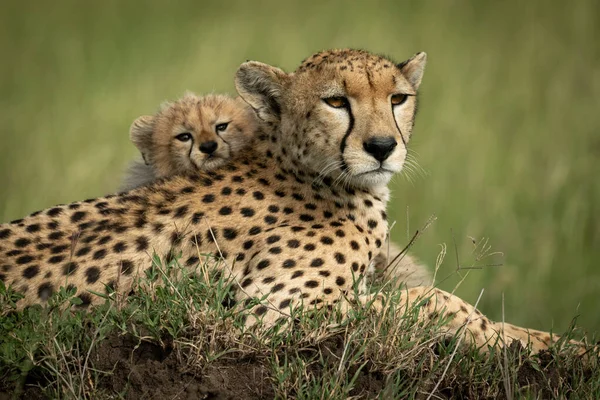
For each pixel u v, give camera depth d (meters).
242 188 8.91
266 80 9.18
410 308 8.05
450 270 13.80
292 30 23.22
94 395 7.12
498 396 7.57
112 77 21.25
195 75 20.14
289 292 8.23
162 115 11.36
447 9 24.23
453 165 16.25
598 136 17.52
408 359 7.54
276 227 8.63
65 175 16.03
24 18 25.02
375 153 8.71
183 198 8.79
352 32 22.94
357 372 7.19
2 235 8.58
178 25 24.58
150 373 7.34
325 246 8.60
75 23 24.95
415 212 15.15
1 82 21.44
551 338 8.38
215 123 10.87
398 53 21.50
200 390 7.23
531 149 17.09
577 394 7.67
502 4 24.28
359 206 9.05
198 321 7.53
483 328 8.40
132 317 7.64
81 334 7.58
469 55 21.31
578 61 20.48
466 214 14.98
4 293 7.92
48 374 7.45
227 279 8.23
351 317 7.81
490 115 18.38
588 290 13.51
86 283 8.23
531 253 14.02
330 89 8.80
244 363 7.51
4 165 16.89
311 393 7.07
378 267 10.17
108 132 17.94
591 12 22.73
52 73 21.69
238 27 23.52
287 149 9.06
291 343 7.65
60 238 8.54
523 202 15.51
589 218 14.90
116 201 8.86
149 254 8.43
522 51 21.59
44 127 18.42
